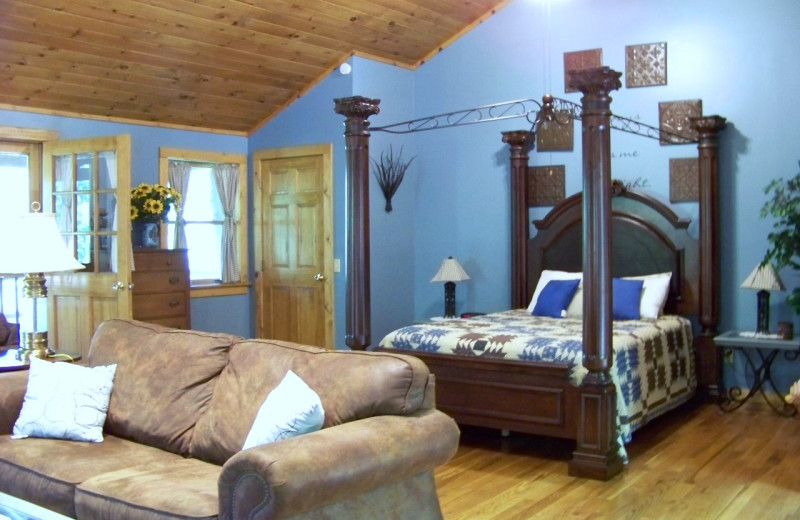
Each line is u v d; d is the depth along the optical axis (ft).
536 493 12.79
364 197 15.31
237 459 7.75
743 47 18.94
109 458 10.41
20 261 13.42
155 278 19.92
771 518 11.52
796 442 15.58
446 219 23.40
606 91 13.51
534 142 21.75
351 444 8.35
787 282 18.53
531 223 21.88
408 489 9.30
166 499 8.46
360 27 20.43
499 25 22.25
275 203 23.27
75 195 19.17
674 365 17.34
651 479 13.41
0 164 19.16
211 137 22.91
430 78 23.40
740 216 19.08
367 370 9.66
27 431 11.45
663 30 19.89
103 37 17.46
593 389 13.53
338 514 8.38
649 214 19.88
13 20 16.05
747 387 19.03
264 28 19.01
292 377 9.82
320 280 22.22
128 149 18.33
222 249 23.45
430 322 19.97
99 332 13.11
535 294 20.53
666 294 18.95
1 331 17.16
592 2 20.84
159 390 11.51
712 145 18.80
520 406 14.82
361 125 15.24
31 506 9.62
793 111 18.40
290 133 22.82
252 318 23.95
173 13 17.39
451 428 9.59
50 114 19.34
